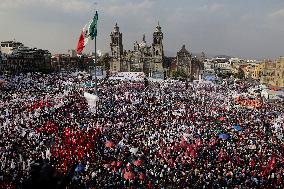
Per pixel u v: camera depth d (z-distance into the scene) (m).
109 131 54.53
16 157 39.88
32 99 79.88
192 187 36.66
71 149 42.19
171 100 94.25
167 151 45.75
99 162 40.28
